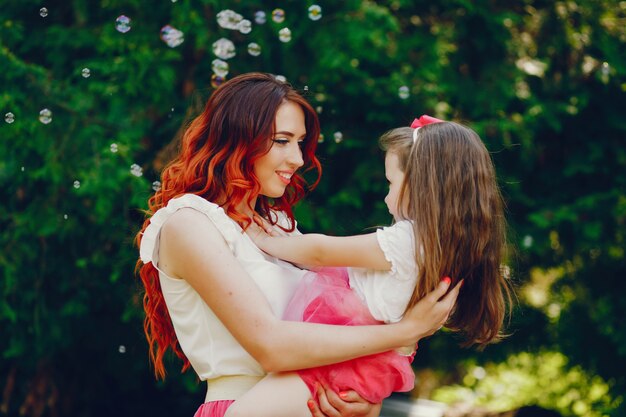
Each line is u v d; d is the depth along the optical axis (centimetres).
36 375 445
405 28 437
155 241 186
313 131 205
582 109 448
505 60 439
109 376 478
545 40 448
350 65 396
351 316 184
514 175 444
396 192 192
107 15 410
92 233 405
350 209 417
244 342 174
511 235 400
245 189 193
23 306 408
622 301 464
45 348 422
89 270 416
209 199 195
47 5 423
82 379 464
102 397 475
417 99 410
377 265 183
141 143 405
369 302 184
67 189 394
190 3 387
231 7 396
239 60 415
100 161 368
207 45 397
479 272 190
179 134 333
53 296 420
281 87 195
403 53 414
